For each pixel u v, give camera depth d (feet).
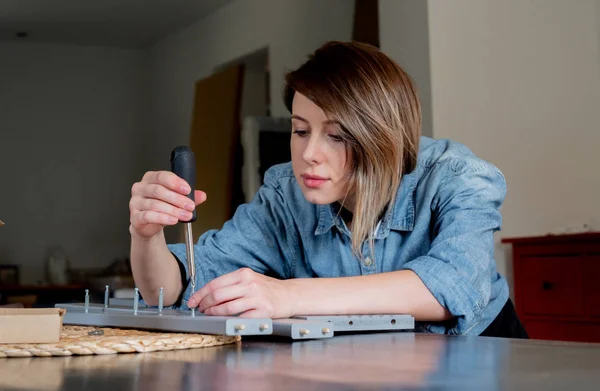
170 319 2.46
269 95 13.74
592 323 8.27
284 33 13.37
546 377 1.48
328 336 2.48
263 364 1.76
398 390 1.33
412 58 9.70
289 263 4.31
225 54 14.67
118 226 15.06
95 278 14.34
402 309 3.03
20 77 14.53
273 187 4.41
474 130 9.61
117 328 2.69
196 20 15.03
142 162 15.21
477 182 3.68
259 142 13.41
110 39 15.08
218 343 2.26
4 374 1.61
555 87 10.08
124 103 15.23
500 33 9.89
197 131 14.84
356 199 3.53
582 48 10.12
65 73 14.82
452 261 3.22
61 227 14.52
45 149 14.56
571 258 8.55
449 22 9.57
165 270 3.84
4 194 14.23
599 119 9.86
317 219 4.10
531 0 10.09
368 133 3.38
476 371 1.58
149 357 1.94
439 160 3.85
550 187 9.96
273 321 2.45
